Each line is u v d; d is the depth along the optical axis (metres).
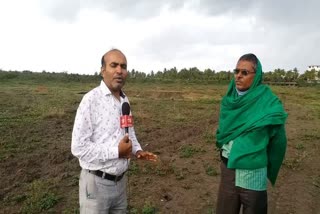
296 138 11.23
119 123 2.98
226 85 52.06
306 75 64.19
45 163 7.95
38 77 49.28
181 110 18.80
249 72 3.34
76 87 37.62
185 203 5.78
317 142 10.72
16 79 46.09
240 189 3.40
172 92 32.12
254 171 3.31
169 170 7.33
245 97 3.34
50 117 14.18
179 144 10.13
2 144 9.35
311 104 26.31
